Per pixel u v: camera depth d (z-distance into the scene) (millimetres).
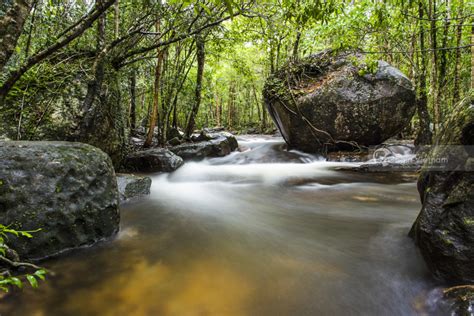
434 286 1831
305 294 1921
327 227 3104
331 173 6223
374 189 4863
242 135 16938
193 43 7941
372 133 7312
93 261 2283
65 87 4344
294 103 7504
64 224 2309
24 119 3844
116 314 1697
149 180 4578
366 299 1865
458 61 6953
